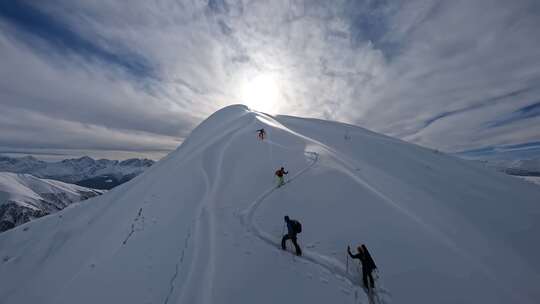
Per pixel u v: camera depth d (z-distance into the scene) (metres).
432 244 10.83
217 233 11.71
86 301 9.98
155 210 16.08
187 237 11.71
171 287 9.12
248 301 8.28
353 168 18.67
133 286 9.84
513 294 9.20
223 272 9.47
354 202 13.27
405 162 29.25
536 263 12.25
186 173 20.03
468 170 30.59
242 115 43.59
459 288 8.97
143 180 28.53
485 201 20.17
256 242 11.20
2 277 26.58
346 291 8.76
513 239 14.58
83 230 25.12
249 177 17.08
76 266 15.44
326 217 12.38
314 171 16.80
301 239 11.27
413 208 14.43
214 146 24.66
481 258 11.12
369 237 11.06
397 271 9.54
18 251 33.22
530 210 18.73
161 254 11.25
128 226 15.59
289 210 13.14
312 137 34.66
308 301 8.36
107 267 11.93
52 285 14.85
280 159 19.47
